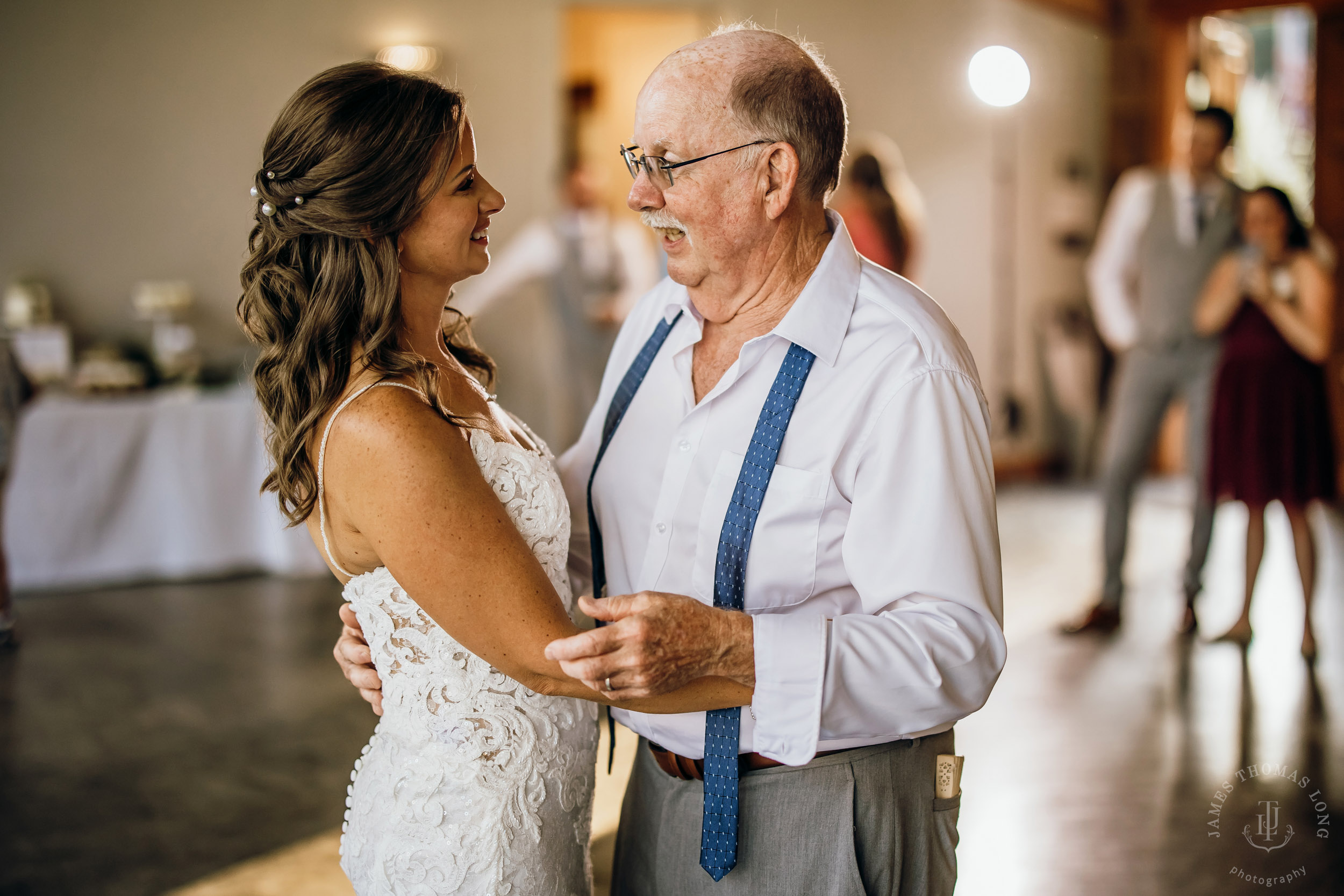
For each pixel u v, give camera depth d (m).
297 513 1.35
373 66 1.33
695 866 1.45
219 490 5.48
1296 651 4.16
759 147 1.35
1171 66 8.12
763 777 1.39
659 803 1.51
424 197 1.33
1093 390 8.36
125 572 5.40
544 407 7.02
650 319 1.64
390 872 1.37
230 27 6.54
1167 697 3.72
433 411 1.30
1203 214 4.30
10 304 6.02
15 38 6.23
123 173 6.45
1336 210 7.27
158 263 6.55
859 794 1.37
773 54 1.36
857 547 1.33
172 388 5.80
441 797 1.35
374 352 1.30
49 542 5.23
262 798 3.09
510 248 7.07
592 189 6.95
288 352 1.31
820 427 1.36
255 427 5.50
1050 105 7.95
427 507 1.25
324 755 3.38
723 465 1.40
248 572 5.56
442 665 1.37
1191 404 4.36
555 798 1.43
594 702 1.52
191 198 6.56
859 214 5.64
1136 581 5.21
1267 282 4.12
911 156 7.54
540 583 1.29
